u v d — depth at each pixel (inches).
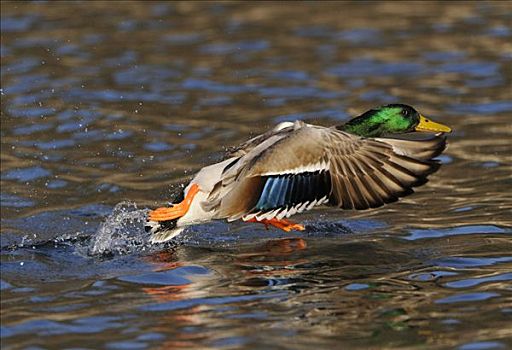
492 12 847.7
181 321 378.3
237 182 391.9
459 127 631.8
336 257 442.9
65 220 510.0
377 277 418.6
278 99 691.4
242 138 621.6
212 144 613.6
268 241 466.6
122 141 623.2
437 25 826.2
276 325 372.5
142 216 503.8
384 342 357.4
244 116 661.9
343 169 383.2
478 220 488.4
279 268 430.3
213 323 375.6
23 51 770.8
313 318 377.7
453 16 844.0
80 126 646.5
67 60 757.3
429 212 504.1
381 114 454.6
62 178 569.9
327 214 505.0
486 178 549.6
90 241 476.1
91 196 543.8
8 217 514.6
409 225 485.7
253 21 846.5
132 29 824.3
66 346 361.1
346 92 702.5
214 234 478.3
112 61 758.5
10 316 388.5
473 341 357.7
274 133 414.3
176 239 470.9
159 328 372.8
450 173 560.4
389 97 689.0
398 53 773.9
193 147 610.2
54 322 381.7
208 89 711.7
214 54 778.2
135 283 418.6
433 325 370.9
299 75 737.0
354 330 367.2
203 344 358.0
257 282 414.6
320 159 385.7
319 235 474.6
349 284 410.0
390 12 860.6
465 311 382.3
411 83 715.4
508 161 572.4
